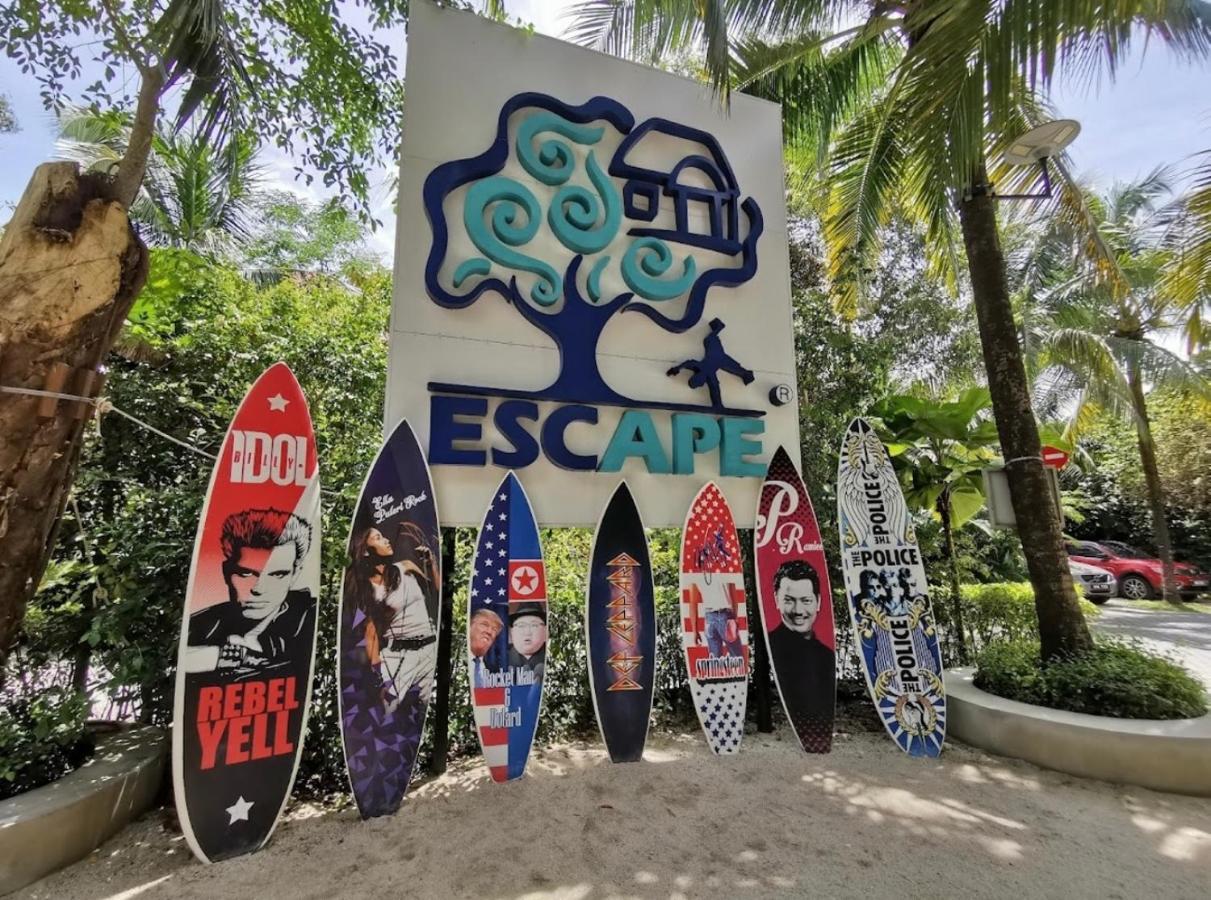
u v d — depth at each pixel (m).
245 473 2.69
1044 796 2.77
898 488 3.97
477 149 3.65
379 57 4.50
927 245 5.07
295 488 2.79
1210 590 11.05
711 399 3.96
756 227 4.36
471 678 3.06
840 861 2.24
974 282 4.06
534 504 3.44
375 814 2.63
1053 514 3.72
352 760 2.66
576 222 3.80
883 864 2.21
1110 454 13.54
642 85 4.23
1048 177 4.40
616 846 2.35
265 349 3.78
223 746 2.38
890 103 3.96
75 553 3.18
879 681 3.55
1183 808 2.63
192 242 6.02
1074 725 2.99
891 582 3.77
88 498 3.26
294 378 2.91
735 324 4.19
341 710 2.70
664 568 4.50
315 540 2.79
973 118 3.04
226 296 4.05
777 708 4.26
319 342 3.95
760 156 4.54
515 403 3.43
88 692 2.71
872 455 4.02
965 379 6.78
